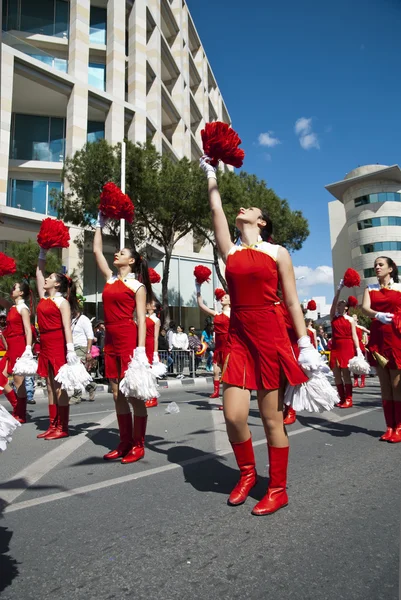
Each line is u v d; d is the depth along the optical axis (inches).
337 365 309.9
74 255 905.5
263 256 114.1
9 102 859.4
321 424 244.4
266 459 164.9
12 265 255.9
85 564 86.4
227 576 81.0
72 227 903.1
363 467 155.8
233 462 161.8
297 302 114.0
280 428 115.0
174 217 759.1
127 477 144.1
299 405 108.7
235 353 116.3
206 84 1733.5
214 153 130.1
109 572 83.1
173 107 1294.3
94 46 1049.5
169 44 1433.3
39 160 996.6
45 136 1015.0
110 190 183.6
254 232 121.4
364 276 2443.4
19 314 249.3
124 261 171.2
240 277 114.2
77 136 962.7
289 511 112.9
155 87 1165.7
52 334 209.5
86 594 75.7
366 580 79.4
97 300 1002.1
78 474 149.3
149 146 765.9
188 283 1184.8
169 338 649.6
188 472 149.0
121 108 1038.4
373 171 2472.9
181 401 359.9
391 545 93.6
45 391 434.6
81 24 1005.2
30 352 236.8
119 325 166.9
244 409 116.4
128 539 97.1
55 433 210.2
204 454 174.2
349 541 95.3
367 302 208.2
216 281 1266.0
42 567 85.4
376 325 205.3
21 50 922.1
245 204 748.0
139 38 1102.4
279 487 115.2
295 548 92.0
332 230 2955.2
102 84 1067.3
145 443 195.6
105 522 107.0
